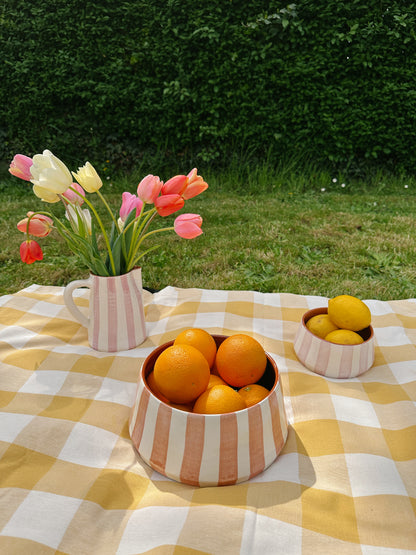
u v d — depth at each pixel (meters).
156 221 4.16
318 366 1.24
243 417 0.82
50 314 1.54
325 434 1.00
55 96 5.64
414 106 5.37
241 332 1.46
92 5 5.16
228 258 3.22
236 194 5.30
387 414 1.08
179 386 0.87
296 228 3.91
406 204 4.84
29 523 0.77
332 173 5.91
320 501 0.83
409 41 5.12
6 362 1.22
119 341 1.31
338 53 5.23
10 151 5.84
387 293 2.68
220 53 5.27
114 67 5.43
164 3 5.20
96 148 5.94
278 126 5.57
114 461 0.93
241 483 0.86
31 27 5.30
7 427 0.98
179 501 0.81
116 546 0.74
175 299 1.70
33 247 1.23
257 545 0.73
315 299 1.71
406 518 0.80
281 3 5.10
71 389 1.14
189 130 5.66
